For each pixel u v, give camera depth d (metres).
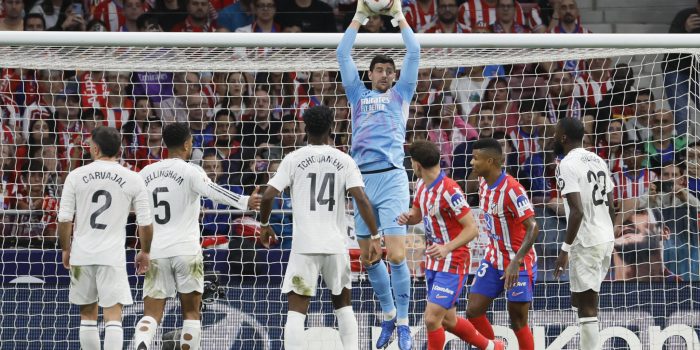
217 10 49.25
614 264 37.94
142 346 26.16
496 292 28.36
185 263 26.86
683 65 43.97
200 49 31.44
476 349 32.75
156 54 31.75
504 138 40.88
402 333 27.62
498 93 43.91
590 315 28.23
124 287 26.34
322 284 33.25
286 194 39.25
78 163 42.50
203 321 32.97
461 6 49.66
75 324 33.75
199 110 43.94
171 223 27.05
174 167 27.19
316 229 24.78
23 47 30.47
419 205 27.92
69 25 48.31
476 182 41.09
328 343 32.78
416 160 27.77
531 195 38.69
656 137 42.59
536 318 33.19
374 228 24.97
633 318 33.25
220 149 42.22
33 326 33.62
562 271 27.64
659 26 52.28
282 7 49.44
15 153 40.75
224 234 38.88
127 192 26.20
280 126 42.84
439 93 43.34
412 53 27.06
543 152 40.00
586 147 42.91
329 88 43.38
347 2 49.66
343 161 25.05
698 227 37.66
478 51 32.12
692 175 40.41
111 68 33.53
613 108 44.25
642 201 40.34
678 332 33.09
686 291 33.41
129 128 43.38
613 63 45.09
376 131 26.84
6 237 38.84
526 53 32.31
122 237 26.36
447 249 26.56
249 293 33.25
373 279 27.72
